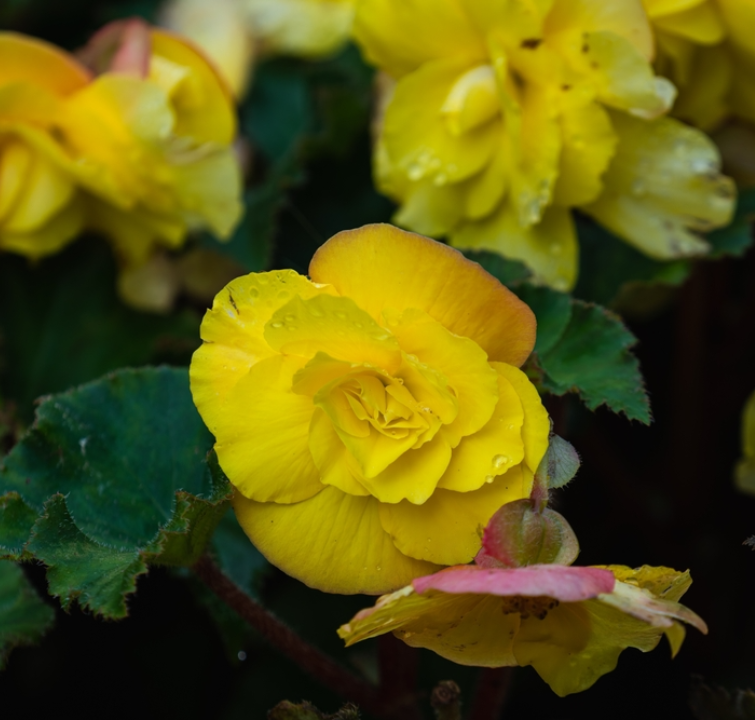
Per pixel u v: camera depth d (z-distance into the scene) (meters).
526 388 0.57
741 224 0.73
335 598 0.72
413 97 0.70
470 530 0.58
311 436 0.58
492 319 0.57
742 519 0.79
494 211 0.71
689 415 0.78
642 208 0.70
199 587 0.66
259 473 0.58
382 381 0.58
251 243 0.79
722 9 0.69
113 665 0.75
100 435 0.64
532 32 0.66
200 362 0.58
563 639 0.57
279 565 0.58
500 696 0.63
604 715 0.71
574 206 0.70
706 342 0.79
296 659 0.64
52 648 0.75
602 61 0.66
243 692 0.72
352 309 0.55
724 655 0.75
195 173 0.72
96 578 0.59
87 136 0.71
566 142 0.68
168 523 0.59
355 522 0.58
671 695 0.72
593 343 0.65
